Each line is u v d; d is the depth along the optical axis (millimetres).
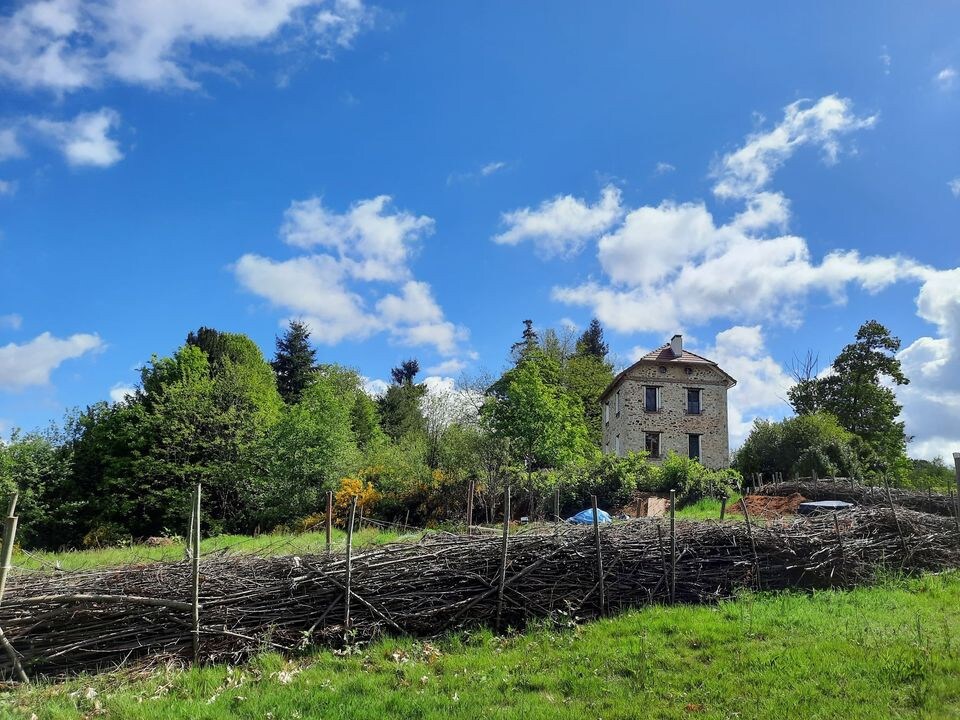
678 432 35625
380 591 7156
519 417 29578
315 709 5246
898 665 5734
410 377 69625
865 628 6969
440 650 6898
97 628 6242
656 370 36125
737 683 5598
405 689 5727
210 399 27500
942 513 16047
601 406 45812
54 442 26391
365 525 20266
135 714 5117
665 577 8469
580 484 22891
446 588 7414
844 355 43344
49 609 6074
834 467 29172
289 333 51531
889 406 41688
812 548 9469
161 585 6555
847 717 4887
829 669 5758
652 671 5918
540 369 41312
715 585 8742
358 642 6906
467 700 5414
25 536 23500
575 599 7914
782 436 31734
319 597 6973
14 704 5367
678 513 19969
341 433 25609
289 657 6633
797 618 7410
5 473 23453
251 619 6711
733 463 35500
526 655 6609
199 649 6430
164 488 25219
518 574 7668
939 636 6609
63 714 5152
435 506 21922
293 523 23141
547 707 5223
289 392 50219
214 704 5367
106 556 12906
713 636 6770
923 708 4941
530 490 21812
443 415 46844
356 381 53469
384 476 24297
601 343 64688
